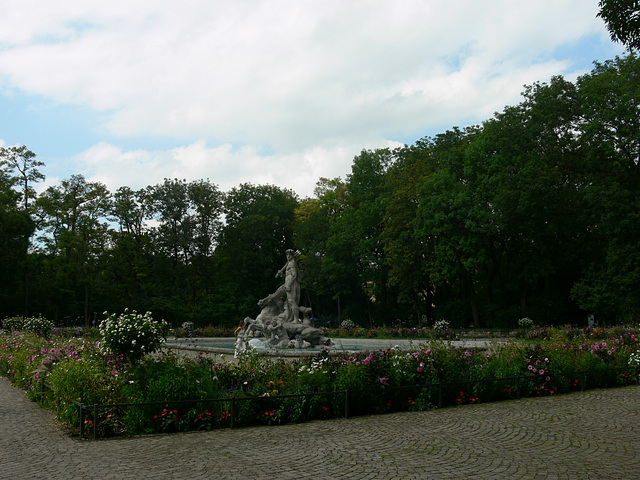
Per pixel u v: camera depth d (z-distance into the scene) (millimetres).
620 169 39375
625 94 35812
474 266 41719
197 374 10945
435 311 50906
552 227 41125
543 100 40656
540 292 48125
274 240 62750
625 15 9906
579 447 8617
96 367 10727
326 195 59438
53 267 50375
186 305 57344
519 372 14125
